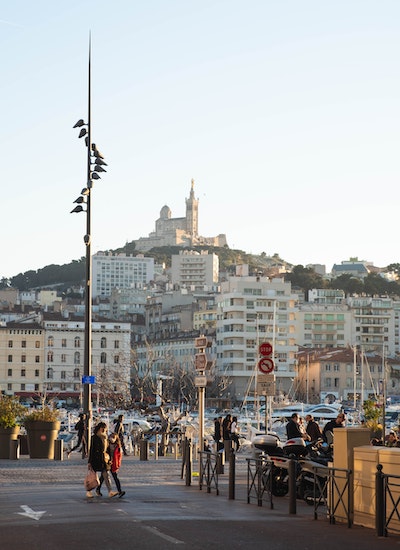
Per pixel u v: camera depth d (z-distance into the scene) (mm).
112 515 20047
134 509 21484
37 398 198125
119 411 138500
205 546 15352
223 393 197000
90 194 42062
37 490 27094
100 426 24953
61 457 42938
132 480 31547
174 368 174250
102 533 16938
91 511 20953
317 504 20000
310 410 128250
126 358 190625
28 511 20906
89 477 24719
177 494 26047
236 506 22766
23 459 43438
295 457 24609
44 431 44062
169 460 45500
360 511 18594
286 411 132250
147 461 44375
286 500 24656
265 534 17078
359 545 15836
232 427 39156
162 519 19234
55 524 18375
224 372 199875
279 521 19438
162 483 30234
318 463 24109
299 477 23938
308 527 18422
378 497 17234
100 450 24734
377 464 17969
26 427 44406
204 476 30703
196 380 28656
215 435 43000
